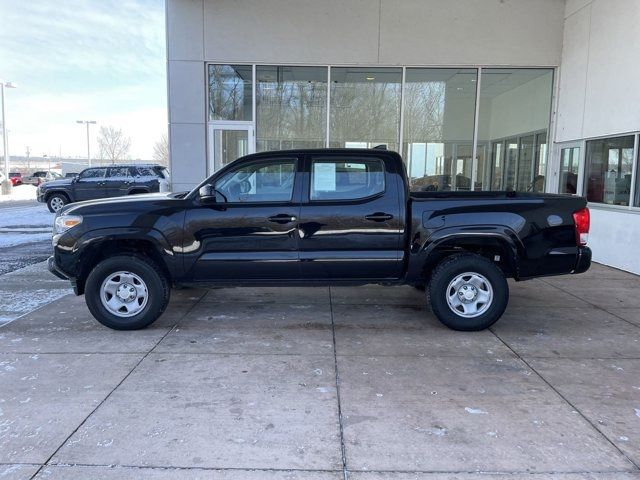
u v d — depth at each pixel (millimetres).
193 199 5211
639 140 7945
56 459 2959
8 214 20078
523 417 3467
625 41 8180
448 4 10273
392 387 3936
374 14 10289
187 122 10523
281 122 10734
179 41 10305
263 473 2840
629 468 2887
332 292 6965
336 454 3025
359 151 5219
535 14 10297
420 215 5121
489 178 10969
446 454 3025
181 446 3102
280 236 5148
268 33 10320
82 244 5102
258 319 5691
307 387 3928
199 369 4266
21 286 7430
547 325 5504
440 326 5453
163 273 5309
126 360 4457
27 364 4363
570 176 10195
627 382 4047
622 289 7141
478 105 10734
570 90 10031
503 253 5348
